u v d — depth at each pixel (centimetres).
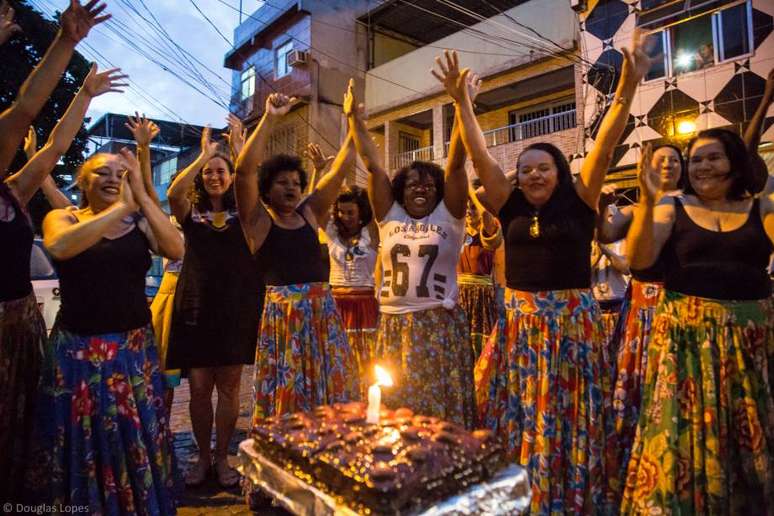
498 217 268
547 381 235
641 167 226
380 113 1647
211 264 331
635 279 307
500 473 148
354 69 1697
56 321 247
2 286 232
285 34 1731
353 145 328
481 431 158
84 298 240
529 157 247
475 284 437
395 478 123
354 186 429
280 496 152
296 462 150
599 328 247
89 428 235
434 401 275
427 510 126
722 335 217
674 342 225
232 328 327
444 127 1492
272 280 292
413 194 293
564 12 1237
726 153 224
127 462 241
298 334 285
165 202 2370
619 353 308
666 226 234
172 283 403
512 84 1348
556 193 248
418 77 1538
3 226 231
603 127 236
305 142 1650
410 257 289
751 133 268
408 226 295
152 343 264
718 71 1023
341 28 1684
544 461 229
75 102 270
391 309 290
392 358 285
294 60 1605
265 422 174
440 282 289
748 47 991
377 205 306
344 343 302
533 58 1269
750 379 215
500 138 1504
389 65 1619
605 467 236
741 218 224
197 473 325
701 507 208
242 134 357
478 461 141
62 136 266
